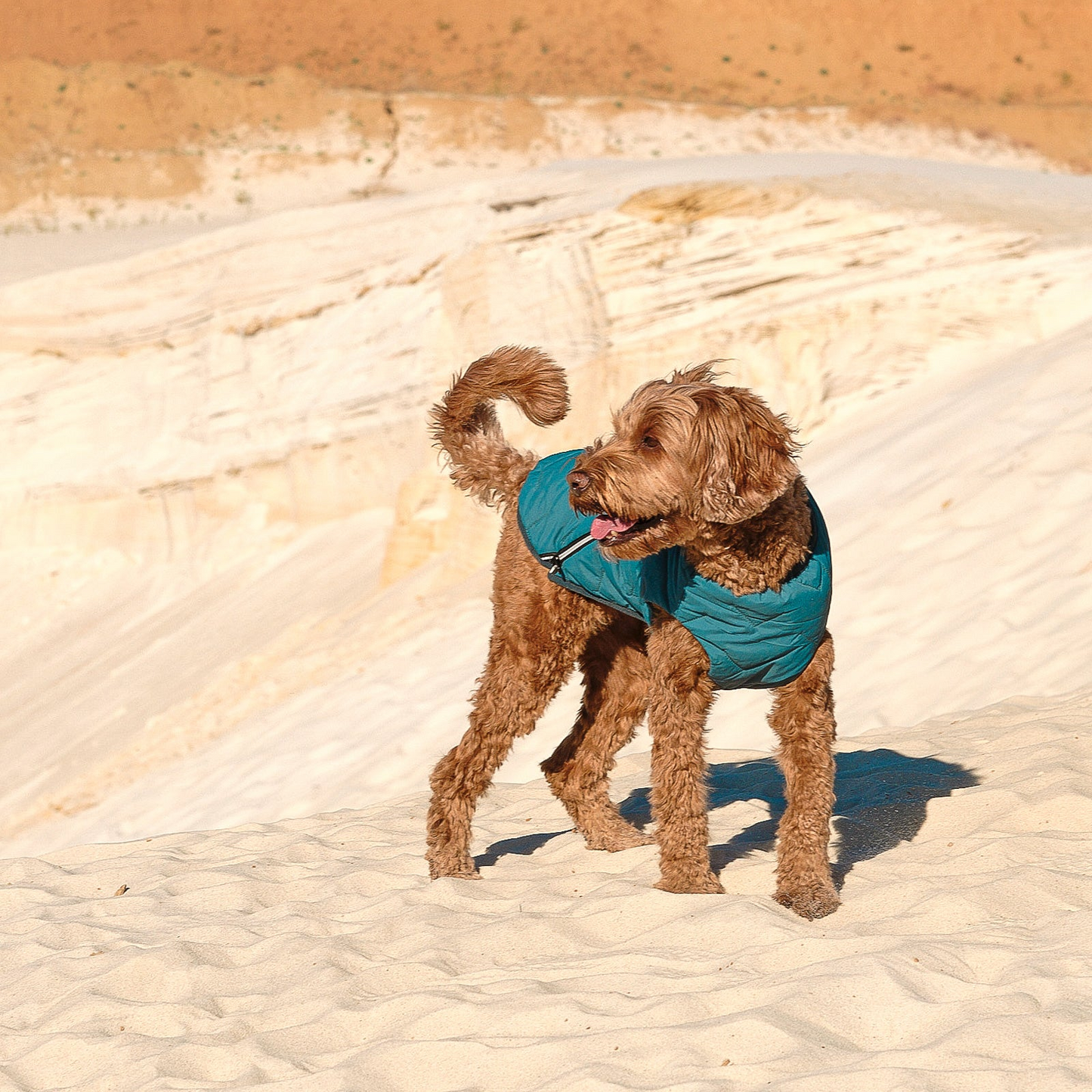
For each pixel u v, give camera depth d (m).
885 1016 3.27
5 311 30.86
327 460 26.56
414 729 13.61
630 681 5.46
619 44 58.03
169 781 15.95
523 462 5.53
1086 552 10.63
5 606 28.39
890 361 18.11
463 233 25.95
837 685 10.55
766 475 4.09
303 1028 3.74
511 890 4.99
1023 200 19.92
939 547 12.05
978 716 7.20
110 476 28.97
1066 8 57.97
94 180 48.75
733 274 19.73
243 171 49.38
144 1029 3.98
